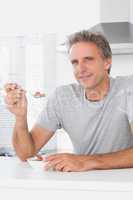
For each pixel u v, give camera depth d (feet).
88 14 10.96
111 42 9.17
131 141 5.91
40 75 11.44
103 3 10.06
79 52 5.33
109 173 4.43
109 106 5.73
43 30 11.23
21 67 11.55
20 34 11.35
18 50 11.57
